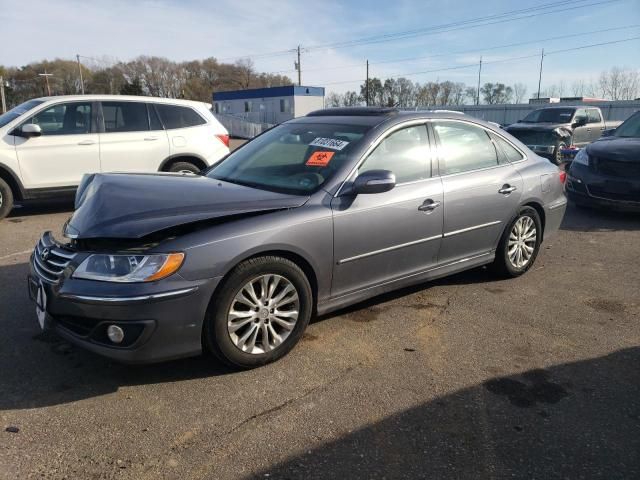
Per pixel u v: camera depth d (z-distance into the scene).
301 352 3.62
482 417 2.90
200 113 8.79
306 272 3.57
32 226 7.23
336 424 2.82
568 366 3.49
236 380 3.24
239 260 3.12
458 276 5.27
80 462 2.49
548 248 6.42
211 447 2.62
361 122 4.17
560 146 14.24
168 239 3.01
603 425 2.84
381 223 3.83
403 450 2.62
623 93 58.44
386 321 4.15
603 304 4.59
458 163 4.50
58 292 2.98
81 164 7.82
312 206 3.52
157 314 2.90
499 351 3.69
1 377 3.21
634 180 7.66
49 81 89.94
